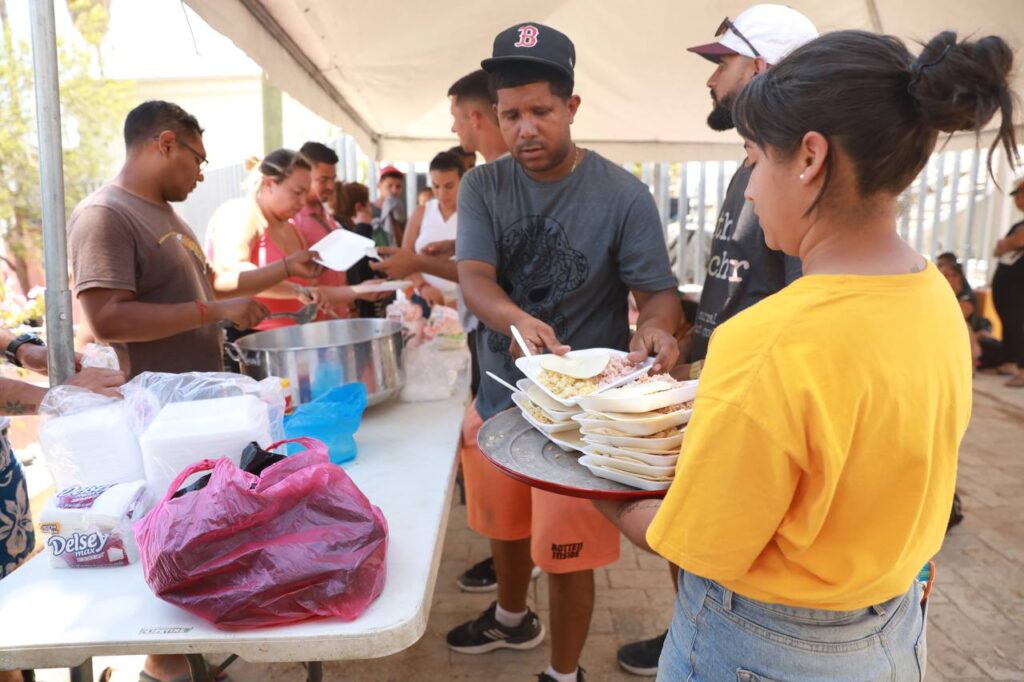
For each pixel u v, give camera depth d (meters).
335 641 1.03
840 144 0.82
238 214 3.18
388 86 4.41
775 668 0.98
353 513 1.10
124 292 1.97
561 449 1.54
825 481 0.82
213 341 2.37
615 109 5.64
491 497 2.29
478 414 2.21
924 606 1.12
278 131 6.04
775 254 1.90
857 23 4.03
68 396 1.45
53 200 1.66
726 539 0.86
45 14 1.58
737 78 1.95
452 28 3.64
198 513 1.03
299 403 1.93
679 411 1.35
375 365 2.06
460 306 2.74
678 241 8.15
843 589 0.90
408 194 8.16
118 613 1.09
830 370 0.80
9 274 8.51
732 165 7.92
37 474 3.15
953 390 0.89
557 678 2.11
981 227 8.27
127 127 2.13
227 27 2.34
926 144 0.82
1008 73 0.75
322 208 4.02
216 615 1.02
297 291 3.13
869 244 0.87
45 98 1.61
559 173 2.00
